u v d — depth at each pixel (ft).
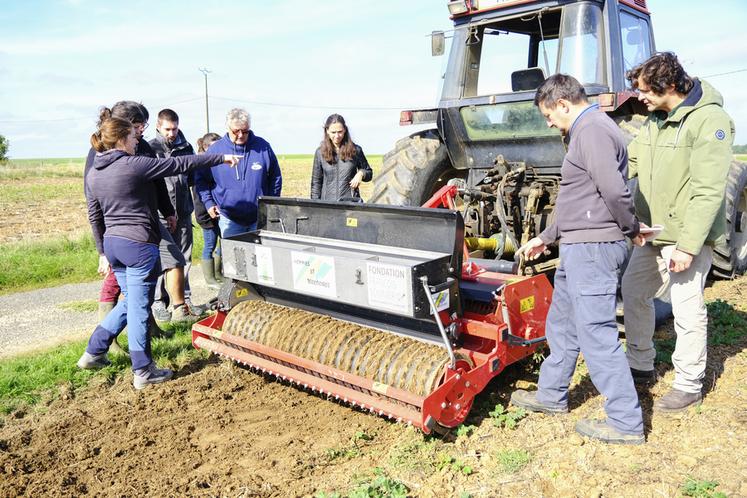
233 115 17.69
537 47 19.61
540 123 16.89
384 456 11.33
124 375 15.79
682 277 11.50
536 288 12.72
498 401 12.98
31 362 16.31
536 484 9.84
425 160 19.02
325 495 9.93
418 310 11.14
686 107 10.90
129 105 15.96
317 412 13.50
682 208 11.35
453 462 10.75
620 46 16.20
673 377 13.39
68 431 12.97
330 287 12.55
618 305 15.06
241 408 13.82
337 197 19.11
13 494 10.67
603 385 10.82
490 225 17.84
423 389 11.22
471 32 18.15
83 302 23.61
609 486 9.62
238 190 18.35
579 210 10.65
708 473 9.72
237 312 15.03
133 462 11.67
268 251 13.80
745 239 21.02
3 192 86.74
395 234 13.14
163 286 19.65
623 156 10.34
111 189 14.24
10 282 27.09
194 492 10.57
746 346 14.78
